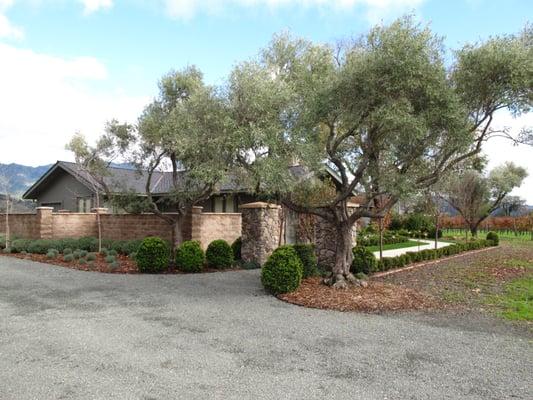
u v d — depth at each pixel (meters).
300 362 4.36
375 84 6.65
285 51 9.18
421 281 9.70
